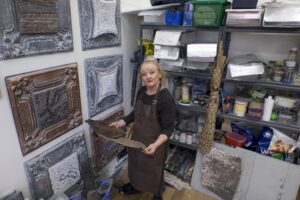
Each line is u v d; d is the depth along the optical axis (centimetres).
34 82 122
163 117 148
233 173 182
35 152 133
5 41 105
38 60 124
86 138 176
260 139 181
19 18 108
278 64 176
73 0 141
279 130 183
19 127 119
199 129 208
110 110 200
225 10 154
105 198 170
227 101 185
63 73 141
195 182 201
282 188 167
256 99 180
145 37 228
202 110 191
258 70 162
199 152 197
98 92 177
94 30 161
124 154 228
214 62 171
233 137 186
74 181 163
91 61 164
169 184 203
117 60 196
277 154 175
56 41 132
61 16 132
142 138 157
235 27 158
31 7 113
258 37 188
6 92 111
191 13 167
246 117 179
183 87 203
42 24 120
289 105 172
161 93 147
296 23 135
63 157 152
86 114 171
